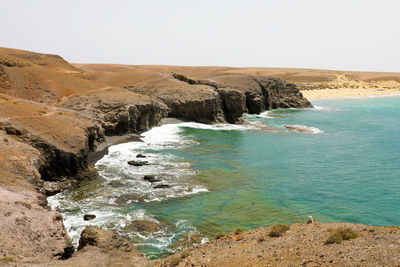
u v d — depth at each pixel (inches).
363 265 462.6
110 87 3284.9
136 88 3575.3
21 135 1364.4
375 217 1062.4
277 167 1662.2
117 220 1007.6
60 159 1348.4
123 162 1685.5
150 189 1298.0
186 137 2418.8
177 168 1595.7
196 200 1199.6
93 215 1026.1
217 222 1016.9
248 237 746.8
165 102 3169.3
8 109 1601.9
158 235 920.9
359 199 1227.9
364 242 555.2
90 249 698.8
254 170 1603.1
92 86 3225.9
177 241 883.4
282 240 660.7
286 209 1130.0
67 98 2701.8
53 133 1477.6
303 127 2883.9
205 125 2989.7
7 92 2596.0
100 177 1440.7
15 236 649.6
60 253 697.6
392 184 1400.1
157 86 3614.7
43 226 741.9
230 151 1998.0
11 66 2994.6
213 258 633.6
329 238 593.3
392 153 1962.4
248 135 2554.1
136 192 1259.8
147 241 881.5
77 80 3307.1
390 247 504.4
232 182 1417.3
